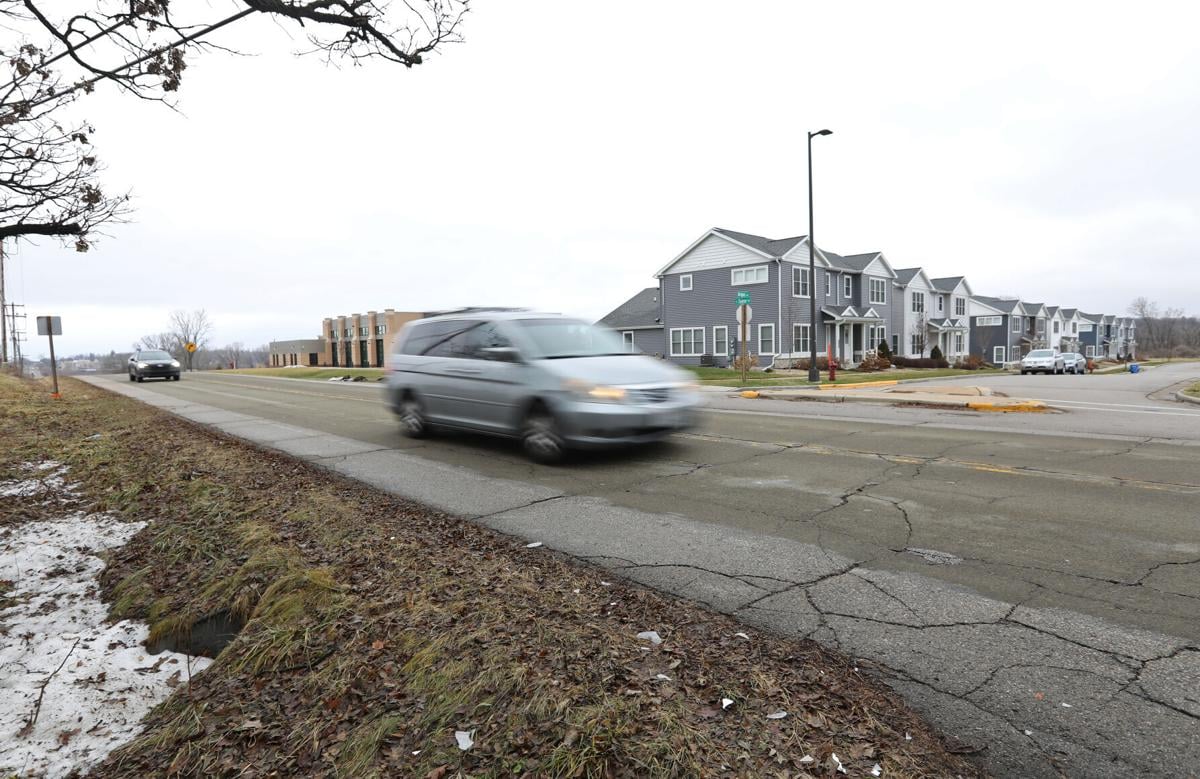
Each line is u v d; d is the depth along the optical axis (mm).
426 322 10227
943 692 2773
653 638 3172
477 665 2865
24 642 3479
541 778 2213
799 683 2795
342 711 2670
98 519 5504
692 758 2246
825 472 7000
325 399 18531
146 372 31031
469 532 5035
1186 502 5535
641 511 5660
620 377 7680
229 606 3781
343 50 5047
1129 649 3090
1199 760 2318
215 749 2508
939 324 50062
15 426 11453
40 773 2477
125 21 4422
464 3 5113
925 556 4387
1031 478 6531
